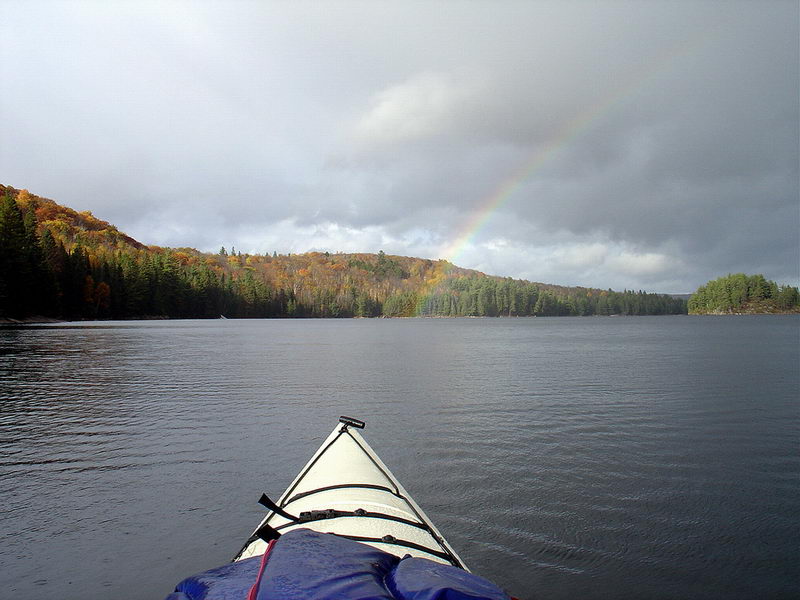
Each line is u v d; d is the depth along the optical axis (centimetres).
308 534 355
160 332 7150
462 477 1069
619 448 1284
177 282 15300
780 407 1805
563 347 5219
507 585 674
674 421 1582
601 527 836
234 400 1956
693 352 4428
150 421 1587
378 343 5894
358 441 826
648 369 3066
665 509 909
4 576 696
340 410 1758
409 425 1536
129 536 810
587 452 1248
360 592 274
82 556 749
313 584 283
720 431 1453
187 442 1345
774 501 945
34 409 1766
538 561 731
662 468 1127
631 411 1741
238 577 318
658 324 14912
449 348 5078
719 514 888
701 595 654
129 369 2933
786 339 6456
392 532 584
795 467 1134
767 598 647
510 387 2302
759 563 727
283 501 696
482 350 4794
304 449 1283
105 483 1038
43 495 976
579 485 1021
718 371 2938
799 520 864
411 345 5559
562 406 1836
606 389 2238
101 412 1722
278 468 1135
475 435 1415
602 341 6353
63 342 4775
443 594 270
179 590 326
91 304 11644
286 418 1636
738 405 1845
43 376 2581
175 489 1009
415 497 959
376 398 2003
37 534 817
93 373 2731
